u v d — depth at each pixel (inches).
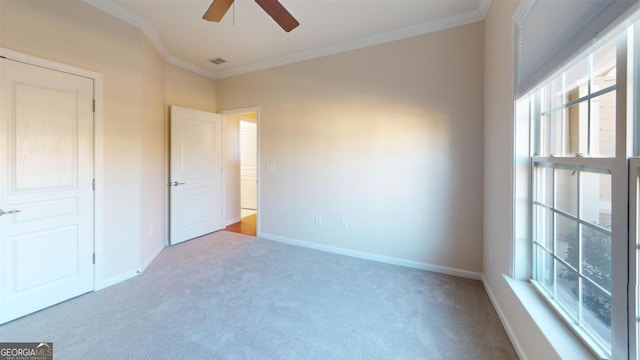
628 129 37.1
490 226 97.1
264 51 144.9
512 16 70.8
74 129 93.5
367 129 132.0
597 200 46.4
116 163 106.8
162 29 121.6
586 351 46.3
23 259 83.3
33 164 84.7
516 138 70.9
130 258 113.0
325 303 92.4
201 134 169.5
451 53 112.8
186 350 68.9
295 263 128.6
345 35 125.9
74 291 94.7
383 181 129.2
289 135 155.1
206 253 141.7
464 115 111.5
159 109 139.0
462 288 103.2
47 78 86.7
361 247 136.0
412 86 121.0
